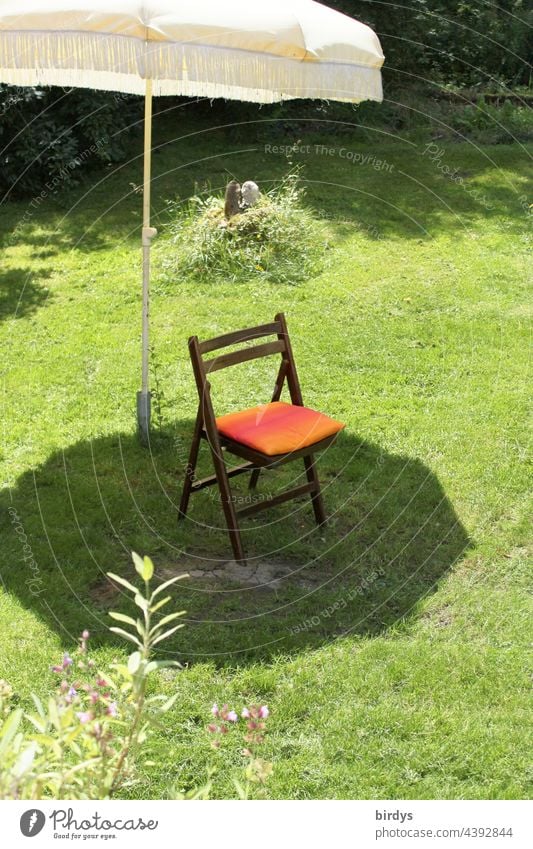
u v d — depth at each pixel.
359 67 3.72
